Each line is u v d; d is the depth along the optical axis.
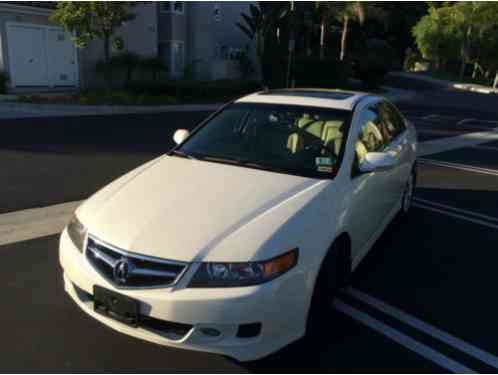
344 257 3.79
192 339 2.75
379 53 52.12
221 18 28.97
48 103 15.90
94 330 3.42
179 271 2.76
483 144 12.91
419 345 3.40
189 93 20.83
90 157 8.95
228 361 3.13
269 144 4.11
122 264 2.84
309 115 4.28
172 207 3.18
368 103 4.75
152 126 13.23
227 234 2.91
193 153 4.16
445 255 5.07
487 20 51.06
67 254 3.17
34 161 8.41
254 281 2.75
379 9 34.41
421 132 14.91
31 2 17.72
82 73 19.78
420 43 58.34
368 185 4.09
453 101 29.03
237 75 28.39
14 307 3.67
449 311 3.90
